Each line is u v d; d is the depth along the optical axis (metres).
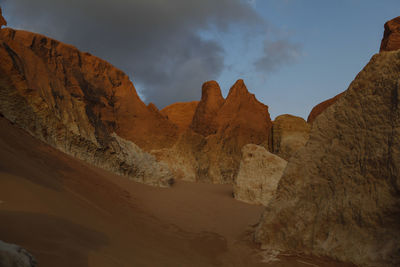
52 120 11.58
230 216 9.57
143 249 4.26
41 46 32.38
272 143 28.22
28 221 3.10
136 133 36.19
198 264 4.55
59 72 32.28
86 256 2.91
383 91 5.27
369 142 5.19
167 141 36.56
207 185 17.81
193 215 9.34
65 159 9.16
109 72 39.94
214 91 35.91
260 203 12.80
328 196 5.55
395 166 4.54
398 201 4.43
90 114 15.61
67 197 5.09
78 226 3.82
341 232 5.00
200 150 26.16
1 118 8.43
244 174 13.81
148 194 11.62
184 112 50.75
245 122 30.58
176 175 23.22
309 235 5.44
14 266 1.84
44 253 2.58
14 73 10.99
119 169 14.06
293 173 6.43
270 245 5.96
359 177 5.15
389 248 4.24
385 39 25.80
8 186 3.88
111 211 6.33
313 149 6.37
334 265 4.69
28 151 7.31
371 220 4.66
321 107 34.97
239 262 5.20
